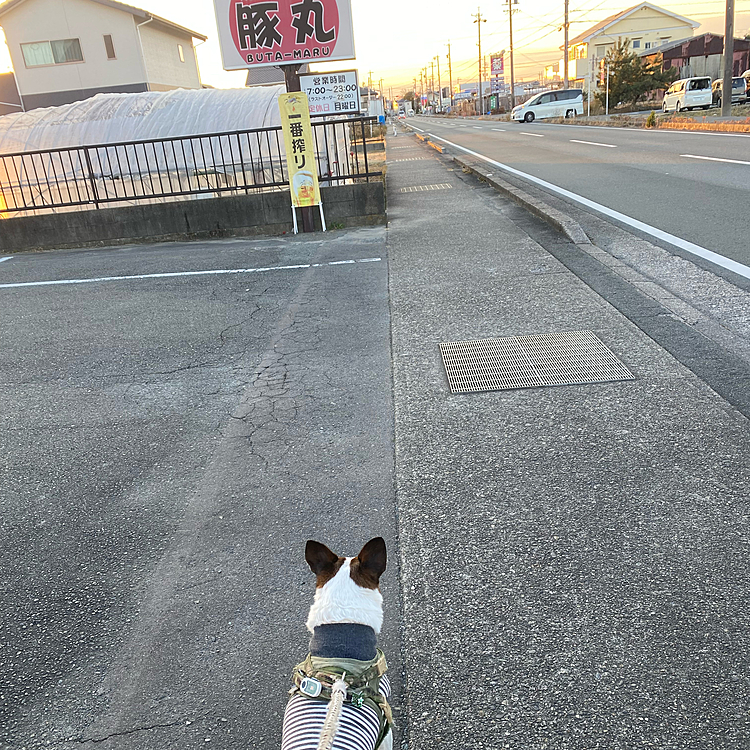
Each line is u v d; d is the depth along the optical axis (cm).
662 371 441
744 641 231
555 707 214
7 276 911
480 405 419
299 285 736
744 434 358
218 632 257
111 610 272
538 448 363
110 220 1090
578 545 286
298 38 943
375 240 937
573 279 659
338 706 167
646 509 304
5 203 1229
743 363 443
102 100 1372
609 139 2222
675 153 1598
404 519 315
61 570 298
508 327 547
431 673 231
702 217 872
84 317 684
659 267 680
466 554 287
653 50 5388
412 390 449
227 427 424
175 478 369
